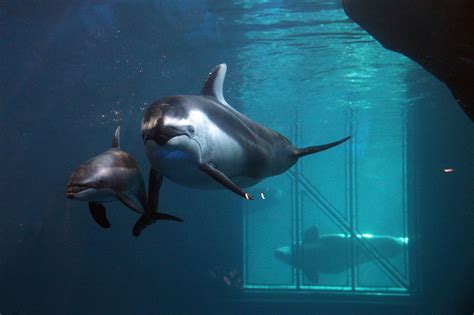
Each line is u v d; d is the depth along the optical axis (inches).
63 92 772.6
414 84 786.2
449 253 663.8
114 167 161.3
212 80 199.9
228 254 696.4
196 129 159.0
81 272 705.0
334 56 669.9
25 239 725.9
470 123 681.6
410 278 690.2
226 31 581.3
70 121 795.4
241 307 661.3
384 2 298.7
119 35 609.3
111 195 159.6
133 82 744.3
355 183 799.1
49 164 799.7
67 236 713.6
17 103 794.8
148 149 156.7
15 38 647.8
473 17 259.1
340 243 832.3
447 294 647.8
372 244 863.1
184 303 689.0
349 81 799.7
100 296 701.3
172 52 656.4
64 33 620.1
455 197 673.6
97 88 753.0
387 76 760.3
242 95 902.4
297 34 586.9
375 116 1101.7
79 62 701.9
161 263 703.7
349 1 322.7
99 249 708.0
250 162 192.7
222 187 179.3
